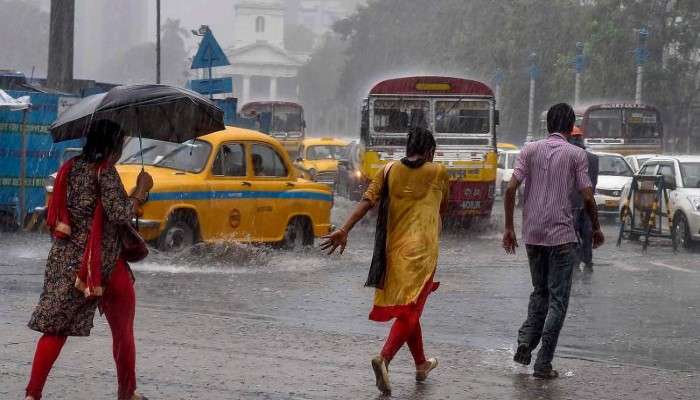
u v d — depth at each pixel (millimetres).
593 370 9852
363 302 14203
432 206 8914
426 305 14211
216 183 18219
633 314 13695
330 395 8648
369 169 27344
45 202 22125
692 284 16984
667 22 65500
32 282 15250
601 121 45375
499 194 48281
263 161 19312
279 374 9398
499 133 84000
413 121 27359
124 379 7980
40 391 7570
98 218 7586
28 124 22844
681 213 23312
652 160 26125
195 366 9641
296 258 19156
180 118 8555
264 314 12984
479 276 17719
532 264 9703
